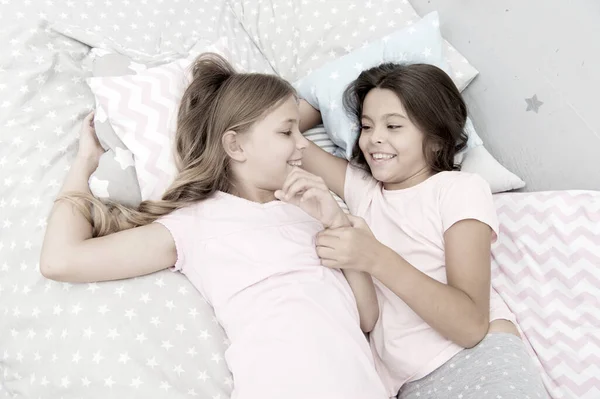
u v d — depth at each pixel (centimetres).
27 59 127
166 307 106
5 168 116
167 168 117
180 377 100
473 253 111
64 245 101
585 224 120
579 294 117
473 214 112
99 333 101
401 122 120
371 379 99
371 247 106
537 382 104
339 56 153
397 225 121
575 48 124
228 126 112
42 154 119
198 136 116
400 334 114
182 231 107
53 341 101
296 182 105
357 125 134
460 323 105
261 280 104
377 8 155
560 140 129
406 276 106
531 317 119
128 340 101
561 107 128
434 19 144
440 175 122
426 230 118
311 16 155
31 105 123
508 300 122
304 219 114
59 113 125
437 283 107
